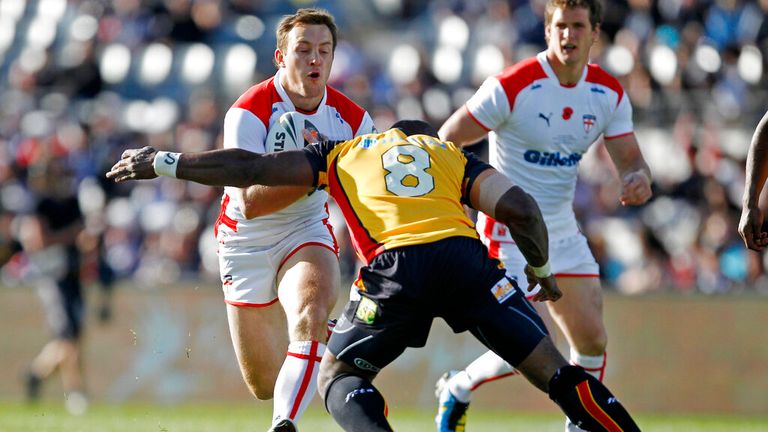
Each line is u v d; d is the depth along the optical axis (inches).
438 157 689.0
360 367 664.4
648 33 2315.5
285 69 812.0
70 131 2249.0
